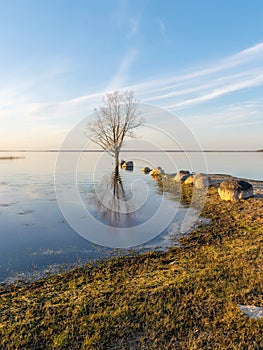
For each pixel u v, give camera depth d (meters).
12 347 4.02
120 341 4.09
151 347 3.93
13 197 17.17
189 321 4.44
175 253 7.92
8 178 27.47
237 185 13.44
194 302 4.93
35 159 73.50
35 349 3.98
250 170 33.16
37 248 8.52
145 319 4.53
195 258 7.28
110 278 6.37
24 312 4.90
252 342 3.91
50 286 6.09
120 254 7.98
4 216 12.52
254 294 5.13
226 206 12.48
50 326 4.44
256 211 11.16
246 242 8.09
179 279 5.83
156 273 6.45
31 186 21.61
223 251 7.54
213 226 10.04
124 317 4.60
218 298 5.02
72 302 5.14
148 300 5.07
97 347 3.96
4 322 4.59
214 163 45.53
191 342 3.98
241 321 4.33
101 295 5.35
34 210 13.67
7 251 8.28
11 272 6.88
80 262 7.44
